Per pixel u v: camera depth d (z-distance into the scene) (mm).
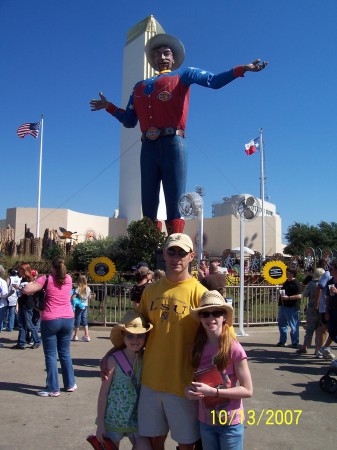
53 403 5449
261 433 4551
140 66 39875
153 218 18109
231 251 30062
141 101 15000
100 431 3221
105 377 3264
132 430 3180
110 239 23875
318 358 8352
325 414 5145
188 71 14367
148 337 3254
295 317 9555
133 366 3252
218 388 2912
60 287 5848
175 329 3131
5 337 10516
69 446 4191
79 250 22625
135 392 3225
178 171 14938
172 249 3219
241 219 11273
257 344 9859
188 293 3197
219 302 2961
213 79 13492
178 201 15008
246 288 13055
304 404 5500
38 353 8500
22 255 26922
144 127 15203
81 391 5965
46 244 29438
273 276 12445
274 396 5824
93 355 8320
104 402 3236
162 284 3322
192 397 2869
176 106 14773
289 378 6789
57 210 40719
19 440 4332
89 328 11773
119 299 12234
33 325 9008
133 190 41781
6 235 31094
